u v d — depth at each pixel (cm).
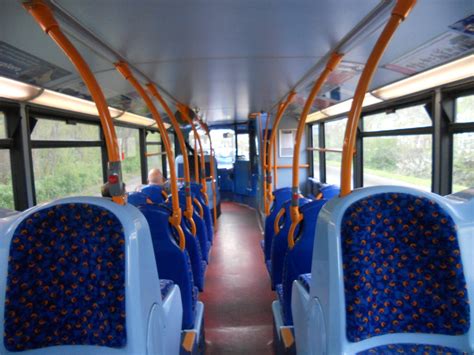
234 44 194
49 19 121
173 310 176
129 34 168
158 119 233
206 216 525
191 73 269
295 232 306
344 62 243
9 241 123
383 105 383
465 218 130
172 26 159
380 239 128
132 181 609
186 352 217
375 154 421
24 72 227
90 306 123
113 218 122
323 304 133
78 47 186
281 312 285
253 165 942
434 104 289
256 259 550
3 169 279
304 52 213
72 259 123
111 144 128
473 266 128
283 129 739
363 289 126
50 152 339
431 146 300
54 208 123
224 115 731
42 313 124
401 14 115
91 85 125
